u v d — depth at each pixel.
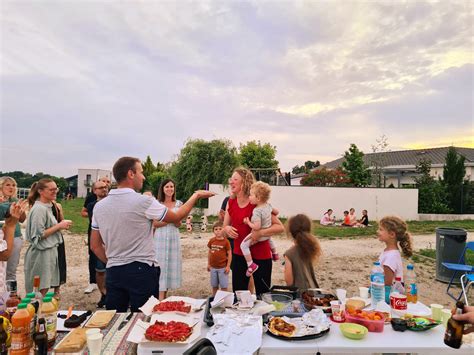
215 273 5.05
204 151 19.22
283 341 2.04
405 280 3.18
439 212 21.20
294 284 3.12
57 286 4.37
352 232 14.37
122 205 2.62
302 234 3.18
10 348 1.76
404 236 3.30
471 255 9.88
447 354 2.00
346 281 6.88
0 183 4.35
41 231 4.10
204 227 13.84
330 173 24.08
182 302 2.44
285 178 26.08
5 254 2.87
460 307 1.86
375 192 20.44
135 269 2.64
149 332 1.93
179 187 19.48
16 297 2.21
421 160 26.17
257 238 3.36
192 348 1.45
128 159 2.74
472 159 28.97
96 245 2.86
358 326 2.18
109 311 2.39
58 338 2.02
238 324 2.16
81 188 49.91
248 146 40.22
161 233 4.61
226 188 18.92
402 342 2.05
